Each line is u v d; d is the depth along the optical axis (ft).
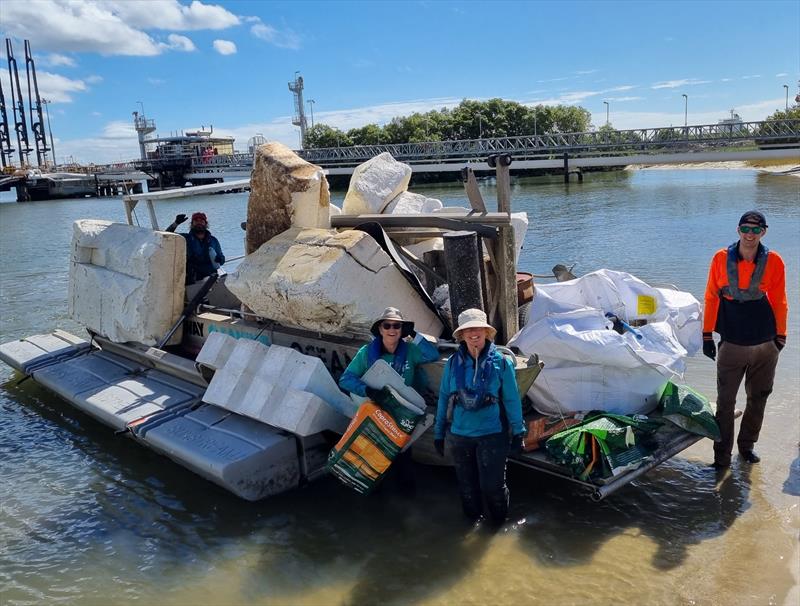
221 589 15.14
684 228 70.85
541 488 18.38
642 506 17.21
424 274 22.43
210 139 302.45
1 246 90.38
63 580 15.83
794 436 20.49
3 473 21.80
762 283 17.46
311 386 18.40
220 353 21.22
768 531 15.69
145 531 17.79
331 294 18.78
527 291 22.03
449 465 19.47
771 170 209.15
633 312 21.02
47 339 31.94
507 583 14.56
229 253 60.64
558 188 164.04
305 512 18.06
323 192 22.50
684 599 13.57
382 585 14.84
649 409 18.37
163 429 20.29
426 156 207.21
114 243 27.99
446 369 16.10
